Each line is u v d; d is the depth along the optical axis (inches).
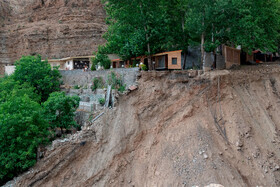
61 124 718.5
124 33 919.7
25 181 593.3
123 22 892.0
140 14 850.1
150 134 647.8
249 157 577.6
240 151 586.2
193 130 618.8
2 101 777.6
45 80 930.1
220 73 720.3
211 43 796.6
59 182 597.0
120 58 989.2
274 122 679.7
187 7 854.5
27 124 610.9
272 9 866.8
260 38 805.2
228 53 915.4
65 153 631.8
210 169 528.1
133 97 713.6
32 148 615.5
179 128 639.1
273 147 610.5
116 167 594.6
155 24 872.3
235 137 608.1
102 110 716.7
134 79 762.8
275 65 920.3
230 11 790.5
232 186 502.3
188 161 560.4
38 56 1023.6
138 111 689.0
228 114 654.5
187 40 942.4
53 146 641.0
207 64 796.0
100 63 1030.4
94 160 618.2
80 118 799.7
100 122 679.1
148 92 714.8
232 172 529.7
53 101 714.8
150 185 549.0
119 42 935.7
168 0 908.6
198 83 709.9
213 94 692.7
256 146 598.5
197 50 950.4
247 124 637.9
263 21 876.0
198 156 562.6
